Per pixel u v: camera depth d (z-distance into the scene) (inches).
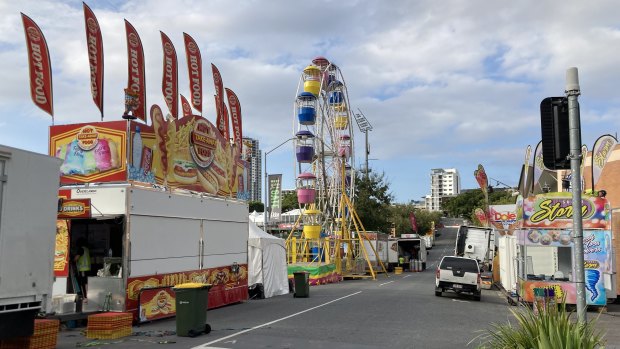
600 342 265.3
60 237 574.9
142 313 547.8
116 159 567.8
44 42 556.7
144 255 563.8
